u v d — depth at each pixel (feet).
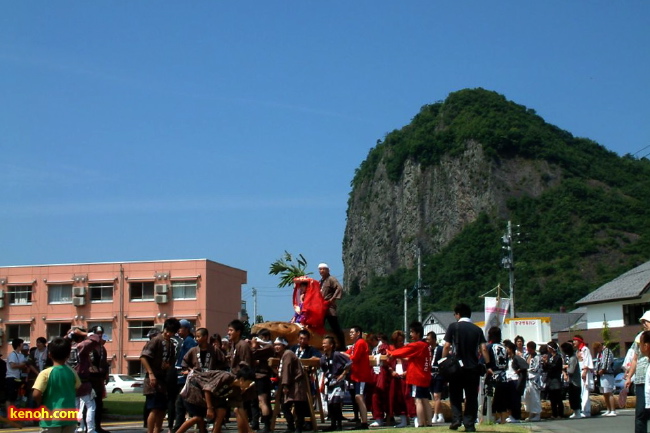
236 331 48.01
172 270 184.85
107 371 49.37
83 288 185.78
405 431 43.55
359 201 579.07
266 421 48.75
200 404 41.78
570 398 62.08
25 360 62.44
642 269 185.47
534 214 418.72
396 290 382.42
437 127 530.68
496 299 67.41
